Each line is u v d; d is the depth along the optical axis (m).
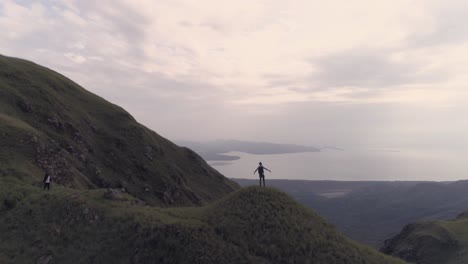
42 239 26.95
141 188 74.88
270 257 25.33
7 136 44.84
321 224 30.53
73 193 33.03
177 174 92.50
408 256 88.31
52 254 25.42
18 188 34.44
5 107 58.22
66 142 62.59
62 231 27.55
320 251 26.75
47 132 61.00
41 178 40.66
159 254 24.23
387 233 185.12
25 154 43.84
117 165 75.25
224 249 24.92
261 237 26.80
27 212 30.17
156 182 80.69
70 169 50.28
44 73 84.06
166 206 76.31
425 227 98.44
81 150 65.75
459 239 83.06
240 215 28.80
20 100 62.69
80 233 27.16
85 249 25.50
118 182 68.50
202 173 119.88
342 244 28.44
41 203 31.31
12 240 27.14
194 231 25.92
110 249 25.12
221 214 28.78
